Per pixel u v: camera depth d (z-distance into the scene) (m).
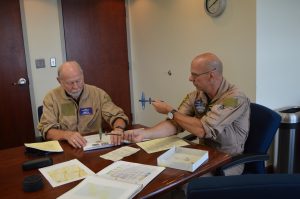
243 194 0.65
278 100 2.64
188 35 3.12
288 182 0.64
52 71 3.65
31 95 3.56
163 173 1.18
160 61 3.65
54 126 1.96
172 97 3.54
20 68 3.47
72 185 1.11
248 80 2.50
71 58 3.75
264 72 2.47
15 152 1.57
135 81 4.23
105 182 1.09
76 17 3.71
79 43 3.77
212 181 0.68
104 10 3.89
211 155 1.37
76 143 1.59
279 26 2.53
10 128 3.50
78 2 3.70
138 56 4.08
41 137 2.01
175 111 1.70
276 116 1.66
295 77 2.78
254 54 2.41
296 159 2.46
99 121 2.15
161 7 3.47
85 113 2.11
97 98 2.16
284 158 2.43
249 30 2.42
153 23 3.66
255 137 1.70
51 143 1.65
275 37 2.51
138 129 1.74
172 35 3.37
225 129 1.63
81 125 2.09
